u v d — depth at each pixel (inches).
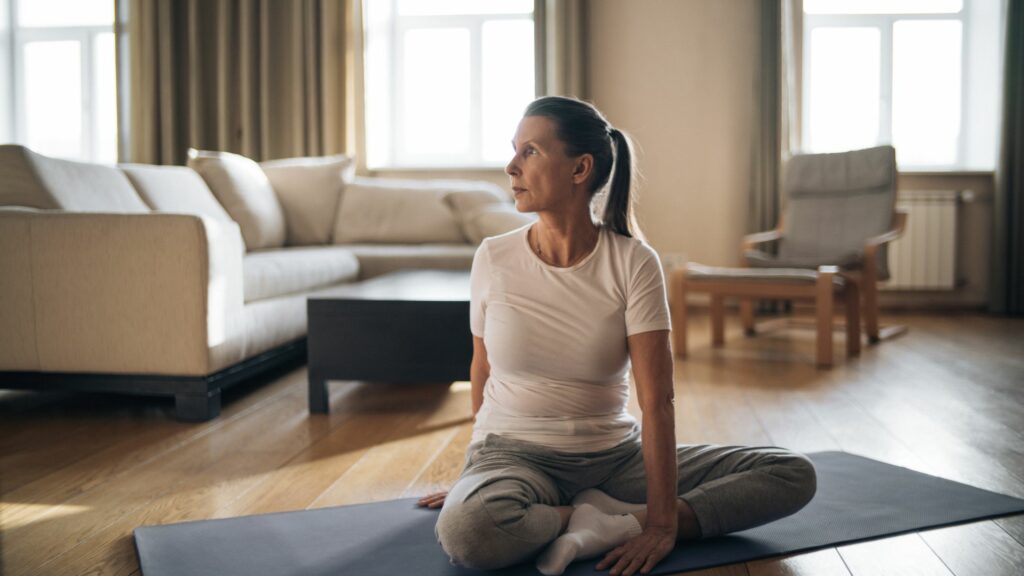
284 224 184.1
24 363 100.4
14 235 99.3
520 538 48.6
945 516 62.1
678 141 221.9
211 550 56.6
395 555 55.3
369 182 197.5
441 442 88.6
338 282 156.7
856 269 166.9
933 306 219.6
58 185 111.0
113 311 98.3
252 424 97.0
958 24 219.3
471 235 183.5
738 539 57.7
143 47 220.2
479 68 229.3
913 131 223.0
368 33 227.1
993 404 104.7
